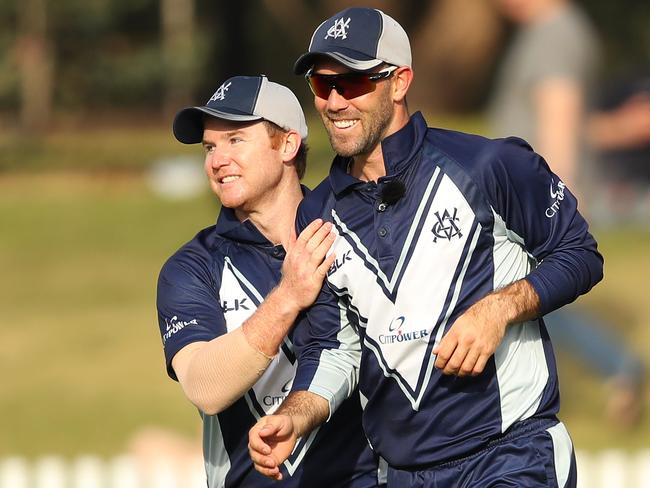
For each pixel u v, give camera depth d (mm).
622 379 32625
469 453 14688
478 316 13781
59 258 63688
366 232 14500
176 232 69250
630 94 42031
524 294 14039
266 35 112875
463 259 14234
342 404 15680
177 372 15453
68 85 121562
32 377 42938
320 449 15820
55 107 121000
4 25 118625
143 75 120938
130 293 56406
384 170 14516
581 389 36438
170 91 122625
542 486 14547
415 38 112812
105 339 47781
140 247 66062
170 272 15906
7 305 54781
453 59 110875
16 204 77875
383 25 14297
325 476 15867
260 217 15836
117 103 123500
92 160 94438
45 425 36656
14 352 46531
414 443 14797
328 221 14742
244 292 15727
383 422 14906
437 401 14555
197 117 15891
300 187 16094
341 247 14594
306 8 113250
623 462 28016
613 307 47375
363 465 15852
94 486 28812
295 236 15031
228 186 15641
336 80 14203
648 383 35219
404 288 14312
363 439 15812
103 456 32938
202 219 72312
